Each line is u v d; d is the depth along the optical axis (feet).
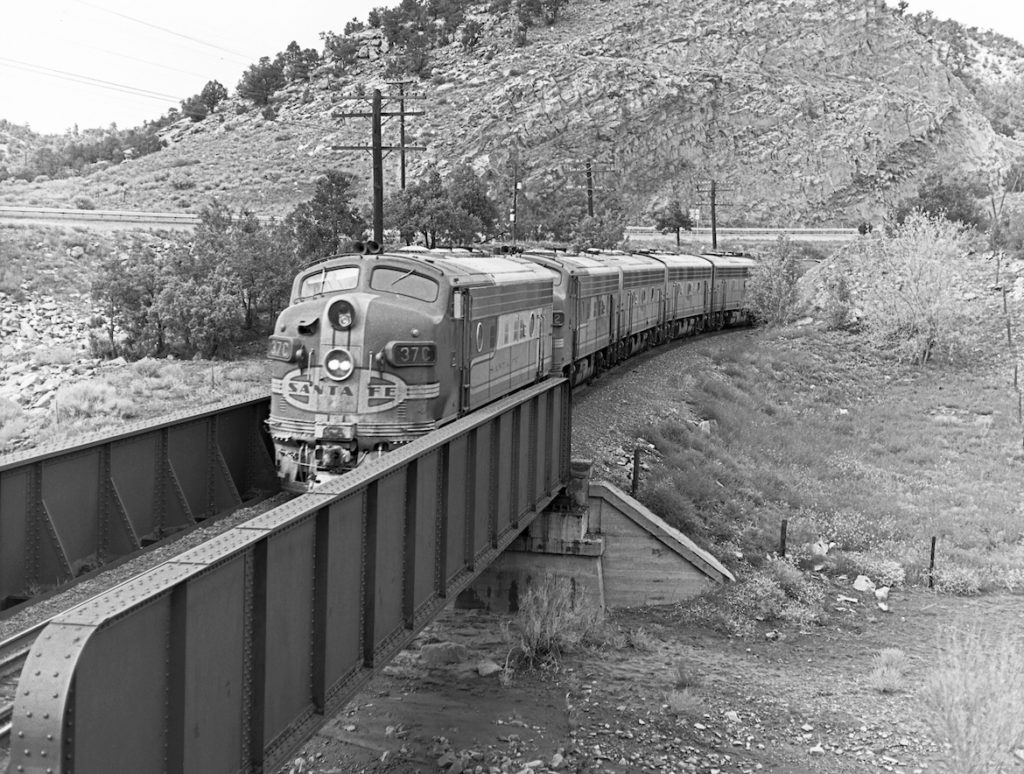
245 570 25.27
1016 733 41.16
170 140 435.53
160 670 22.18
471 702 49.08
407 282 52.24
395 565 35.14
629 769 43.19
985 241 201.16
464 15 484.74
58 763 18.21
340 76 458.50
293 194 310.04
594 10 469.16
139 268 136.36
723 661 58.59
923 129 393.29
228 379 114.01
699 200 363.56
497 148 347.15
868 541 84.79
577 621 58.29
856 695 53.83
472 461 43.37
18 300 142.61
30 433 87.97
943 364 155.12
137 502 39.29
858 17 431.02
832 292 183.62
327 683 29.68
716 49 417.28
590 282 96.99
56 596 33.35
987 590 76.48
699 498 82.79
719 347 151.94
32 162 451.12
